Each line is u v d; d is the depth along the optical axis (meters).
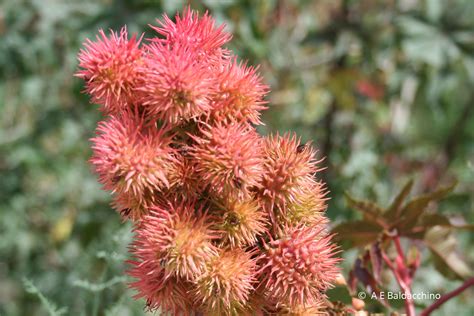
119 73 0.35
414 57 0.70
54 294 0.75
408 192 0.45
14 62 0.74
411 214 0.45
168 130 0.36
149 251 0.35
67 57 0.71
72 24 0.69
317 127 0.76
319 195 0.38
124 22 0.65
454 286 0.61
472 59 0.71
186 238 0.35
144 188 0.36
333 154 0.74
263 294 0.37
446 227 0.45
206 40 0.37
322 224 0.38
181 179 0.35
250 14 0.67
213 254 0.35
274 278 0.36
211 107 0.36
